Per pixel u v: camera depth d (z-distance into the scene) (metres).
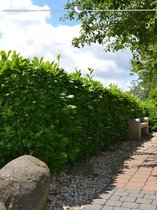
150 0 5.48
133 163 5.42
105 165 5.13
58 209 3.22
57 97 4.15
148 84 15.98
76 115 4.61
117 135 7.00
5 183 2.95
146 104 10.83
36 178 3.00
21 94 3.84
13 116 3.79
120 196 3.60
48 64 4.30
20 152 3.81
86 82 5.38
